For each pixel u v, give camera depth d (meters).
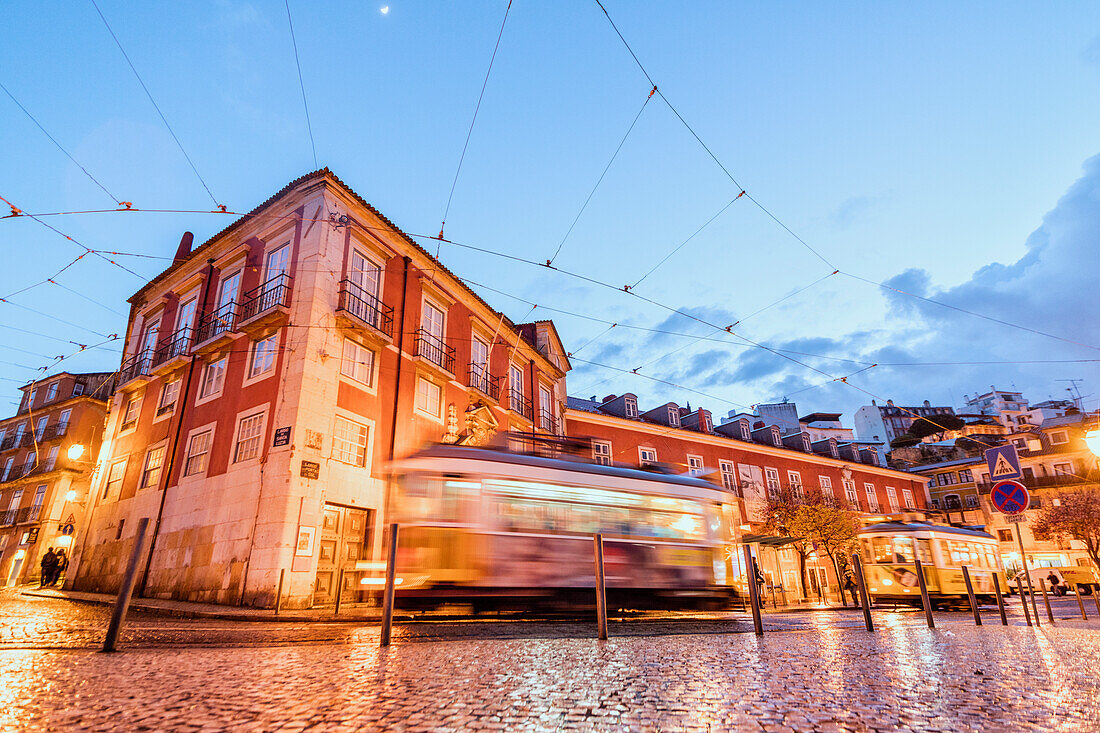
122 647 4.82
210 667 3.65
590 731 2.33
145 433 18.00
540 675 3.60
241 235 17.80
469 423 18.88
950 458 47.44
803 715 2.61
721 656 4.58
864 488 39.91
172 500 15.55
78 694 2.72
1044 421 43.38
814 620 10.83
